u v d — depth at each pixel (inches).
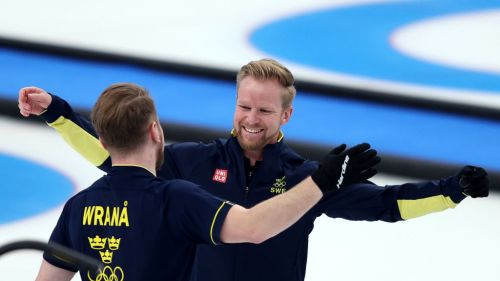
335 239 597.6
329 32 1165.1
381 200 313.4
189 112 850.1
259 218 248.5
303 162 335.3
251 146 325.1
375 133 807.1
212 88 946.1
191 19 1213.1
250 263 323.0
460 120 855.7
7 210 620.7
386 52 1077.8
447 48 1098.7
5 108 832.9
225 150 335.3
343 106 890.7
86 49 1043.3
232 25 1190.3
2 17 1194.0
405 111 882.8
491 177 689.0
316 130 807.7
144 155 267.4
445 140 792.3
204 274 327.3
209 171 334.3
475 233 610.2
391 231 611.2
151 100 265.4
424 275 550.0
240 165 329.1
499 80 973.2
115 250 263.6
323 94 922.7
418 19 1236.5
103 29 1149.7
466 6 1305.4
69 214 273.7
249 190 329.4
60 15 1216.8
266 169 328.2
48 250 215.0
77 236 269.4
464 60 1050.7
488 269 559.8
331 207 318.3
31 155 736.3
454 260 570.6
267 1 1318.9
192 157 337.7
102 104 261.7
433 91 921.5
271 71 319.0
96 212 266.7
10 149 749.9
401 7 1299.2
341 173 251.6
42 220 605.0
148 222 260.8
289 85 324.2
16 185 666.8
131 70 1010.7
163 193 261.9
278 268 325.1
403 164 727.1
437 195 302.4
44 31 1128.2
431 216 635.5
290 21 1216.8
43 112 311.7
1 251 213.3
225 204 256.1
